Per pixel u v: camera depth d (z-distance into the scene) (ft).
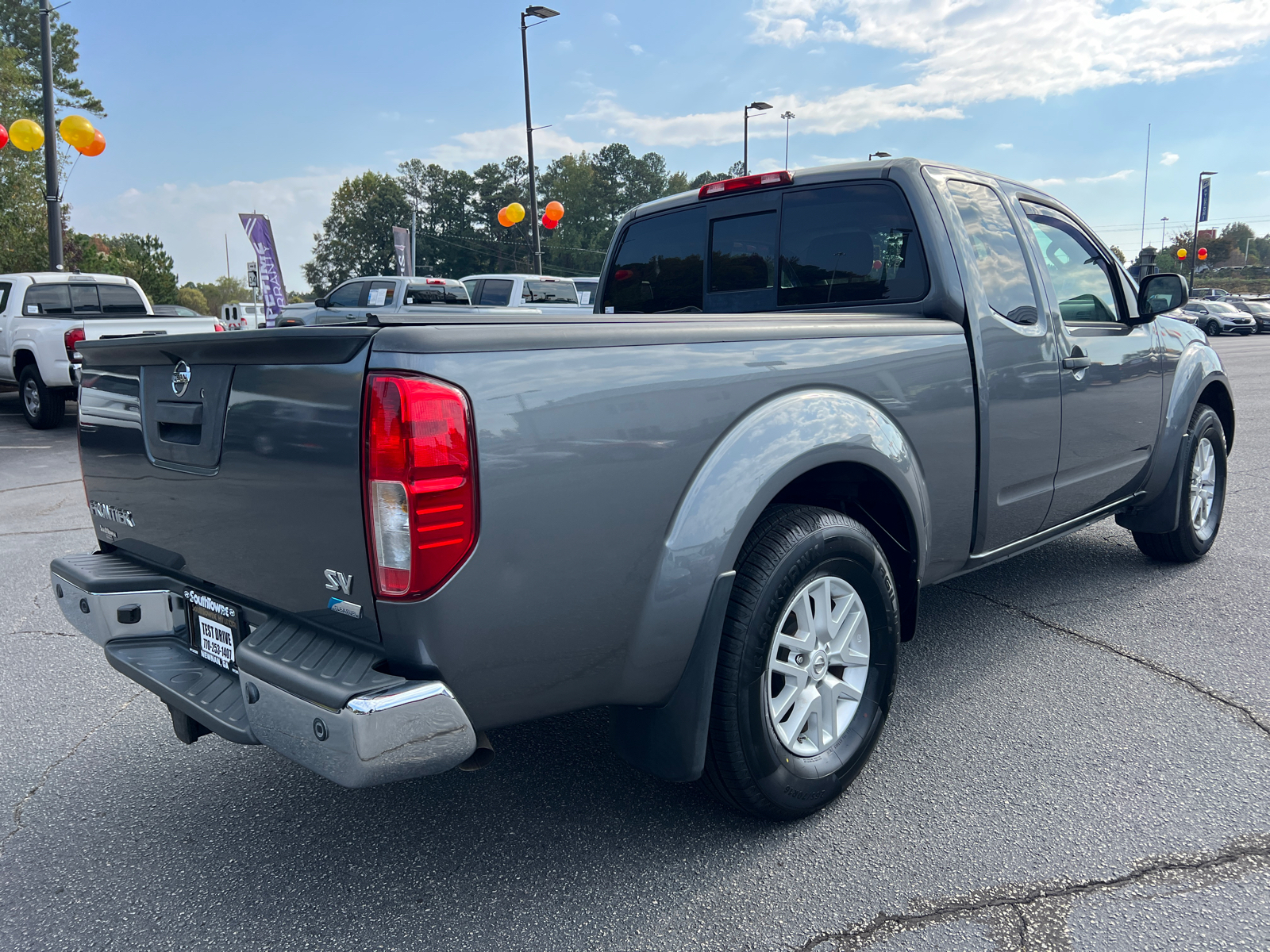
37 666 12.76
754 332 7.70
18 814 8.85
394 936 6.87
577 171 307.99
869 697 8.77
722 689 7.40
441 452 5.74
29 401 39.81
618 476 6.62
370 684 5.82
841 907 7.05
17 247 88.84
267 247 65.00
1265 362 65.72
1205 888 7.13
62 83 142.82
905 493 8.87
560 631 6.48
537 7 74.74
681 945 6.67
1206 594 14.32
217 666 7.89
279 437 6.43
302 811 8.80
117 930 7.04
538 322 6.45
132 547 8.71
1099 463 12.60
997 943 6.57
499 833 8.27
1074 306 12.49
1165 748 9.48
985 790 8.74
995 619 13.57
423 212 289.94
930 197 10.18
